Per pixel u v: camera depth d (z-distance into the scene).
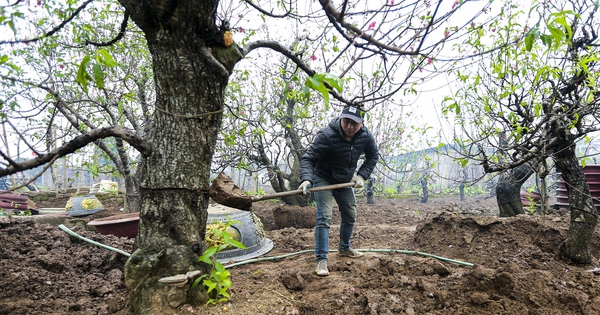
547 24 1.77
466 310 2.69
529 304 2.67
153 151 2.60
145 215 2.59
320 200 3.92
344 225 4.30
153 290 2.47
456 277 3.31
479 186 15.22
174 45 2.45
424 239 5.21
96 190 11.07
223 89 2.71
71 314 2.64
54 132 6.45
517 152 3.54
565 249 3.83
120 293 3.09
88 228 6.45
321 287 3.32
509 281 2.78
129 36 6.18
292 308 2.82
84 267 3.41
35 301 2.75
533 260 3.95
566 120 3.56
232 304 2.68
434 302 2.88
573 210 3.79
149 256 2.48
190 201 2.62
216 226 4.50
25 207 7.68
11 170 2.02
